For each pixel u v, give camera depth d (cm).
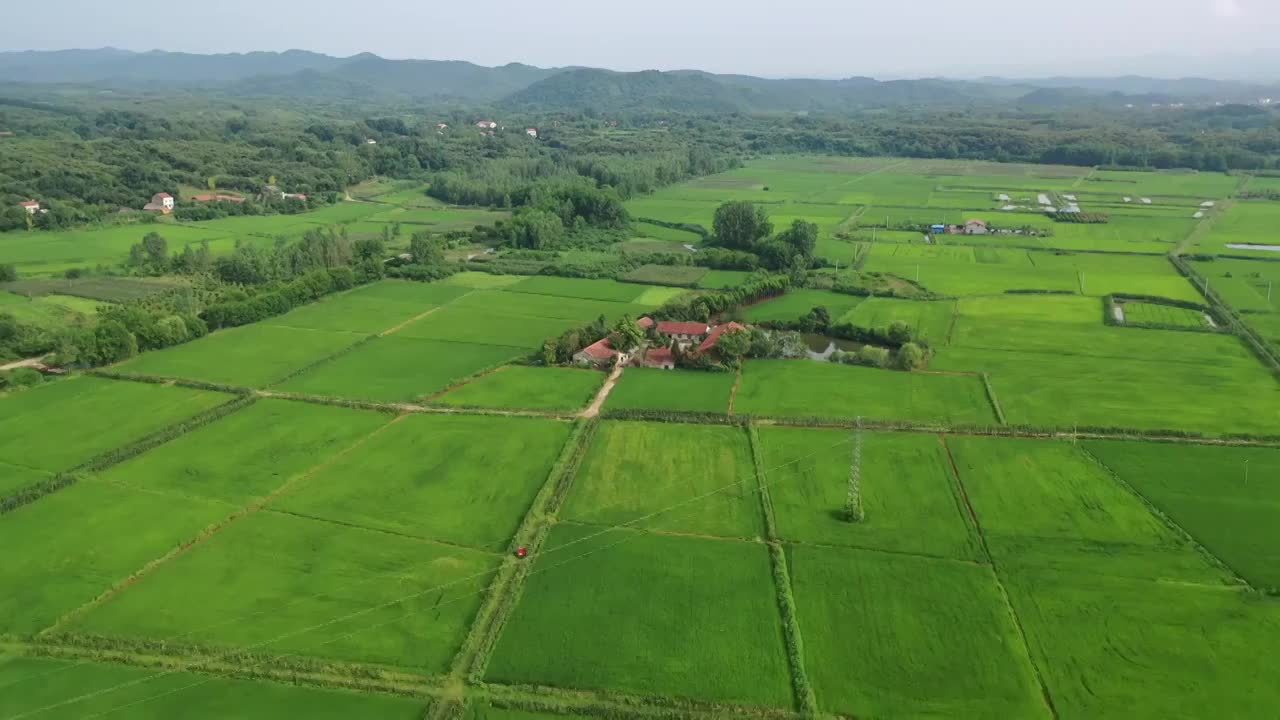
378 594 7575
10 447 10650
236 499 9306
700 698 6275
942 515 8794
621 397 12188
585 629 7056
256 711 6175
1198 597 7325
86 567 8019
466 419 11444
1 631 7106
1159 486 9275
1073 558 7962
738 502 9156
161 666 6675
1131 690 6272
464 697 6291
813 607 7312
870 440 10588
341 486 9581
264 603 7450
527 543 8338
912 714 6100
